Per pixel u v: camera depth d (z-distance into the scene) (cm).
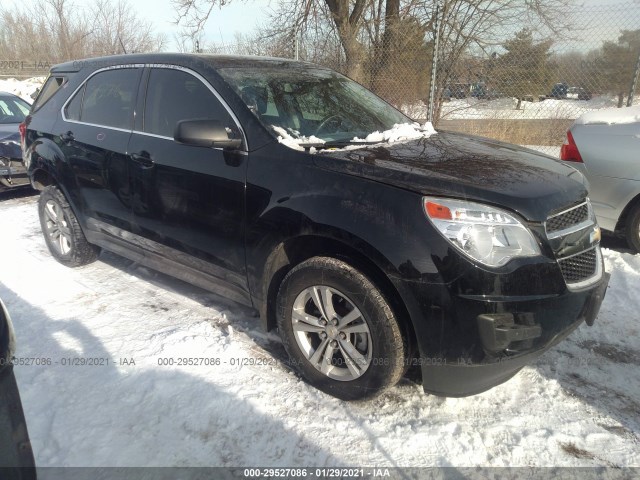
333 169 265
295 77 366
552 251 241
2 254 493
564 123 755
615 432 252
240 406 268
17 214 646
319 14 959
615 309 377
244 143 300
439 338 235
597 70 768
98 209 402
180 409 264
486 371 239
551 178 271
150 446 241
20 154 675
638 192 459
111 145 377
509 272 228
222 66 340
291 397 277
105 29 2278
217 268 323
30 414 261
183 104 340
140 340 330
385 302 246
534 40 799
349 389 267
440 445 244
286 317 285
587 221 275
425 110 836
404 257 234
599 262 279
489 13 816
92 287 416
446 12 802
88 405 268
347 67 919
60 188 441
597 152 477
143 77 371
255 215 288
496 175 260
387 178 251
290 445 243
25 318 362
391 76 872
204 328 343
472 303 227
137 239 376
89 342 328
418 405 272
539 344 238
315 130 324
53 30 2439
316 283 267
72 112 430
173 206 335
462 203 235
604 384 290
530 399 277
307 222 263
